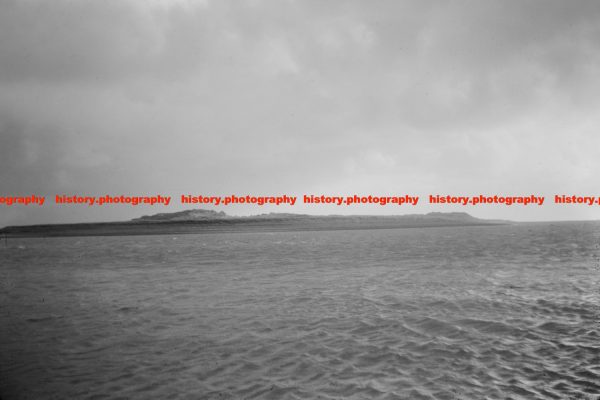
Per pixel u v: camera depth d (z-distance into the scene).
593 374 10.42
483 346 12.81
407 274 30.14
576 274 28.91
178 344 13.40
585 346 12.65
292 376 10.55
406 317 16.66
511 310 17.64
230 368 11.17
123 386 10.10
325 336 14.12
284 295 22.16
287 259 44.59
